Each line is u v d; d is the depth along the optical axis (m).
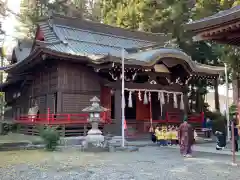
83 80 20.42
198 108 31.50
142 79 22.41
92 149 14.23
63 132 17.78
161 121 21.39
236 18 8.62
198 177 8.22
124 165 10.23
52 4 46.25
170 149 15.27
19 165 10.20
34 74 24.41
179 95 23.05
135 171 9.11
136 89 20.42
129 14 30.42
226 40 10.61
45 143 14.72
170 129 17.53
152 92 23.11
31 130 20.61
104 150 14.39
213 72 22.16
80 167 9.80
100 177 8.22
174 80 22.73
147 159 11.70
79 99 20.09
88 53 20.44
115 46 25.14
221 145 14.79
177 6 27.98
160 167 9.84
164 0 28.69
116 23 32.59
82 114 19.48
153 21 29.59
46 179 8.01
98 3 43.97
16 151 14.22
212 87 34.88
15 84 29.47
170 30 29.92
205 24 9.39
